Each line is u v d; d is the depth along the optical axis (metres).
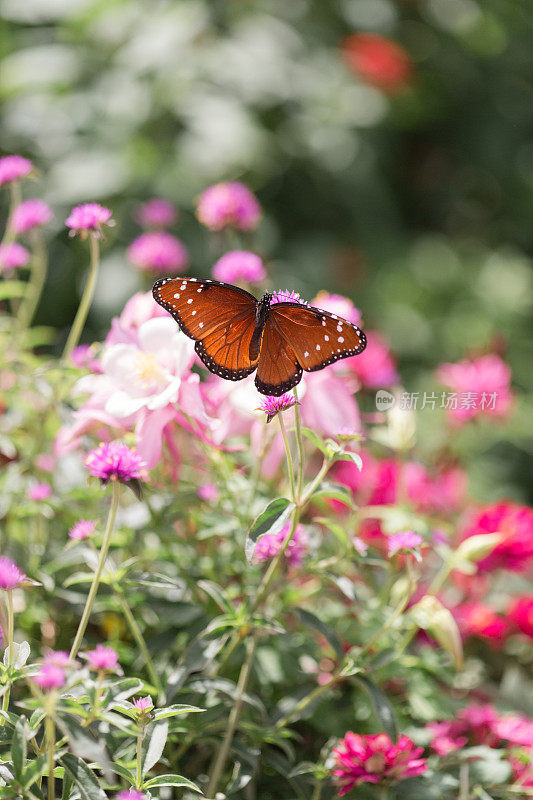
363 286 2.55
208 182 2.22
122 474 1.16
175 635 1.26
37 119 2.27
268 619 1.20
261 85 2.38
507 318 2.62
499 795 1.27
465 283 2.71
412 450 1.48
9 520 1.31
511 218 3.10
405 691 1.31
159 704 1.19
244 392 1.25
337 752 1.22
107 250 2.15
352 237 2.69
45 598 1.29
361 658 1.24
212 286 1.18
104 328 2.11
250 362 1.18
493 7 3.09
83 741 1.12
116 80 2.31
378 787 1.22
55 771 1.15
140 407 1.22
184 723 1.22
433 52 3.04
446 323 2.57
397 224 2.80
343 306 1.29
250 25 2.48
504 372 1.41
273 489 1.32
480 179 3.11
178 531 1.30
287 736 1.24
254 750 1.21
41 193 2.15
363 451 1.39
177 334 1.23
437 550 1.30
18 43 2.47
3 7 2.37
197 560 1.29
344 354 1.17
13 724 1.16
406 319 2.52
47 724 1.13
